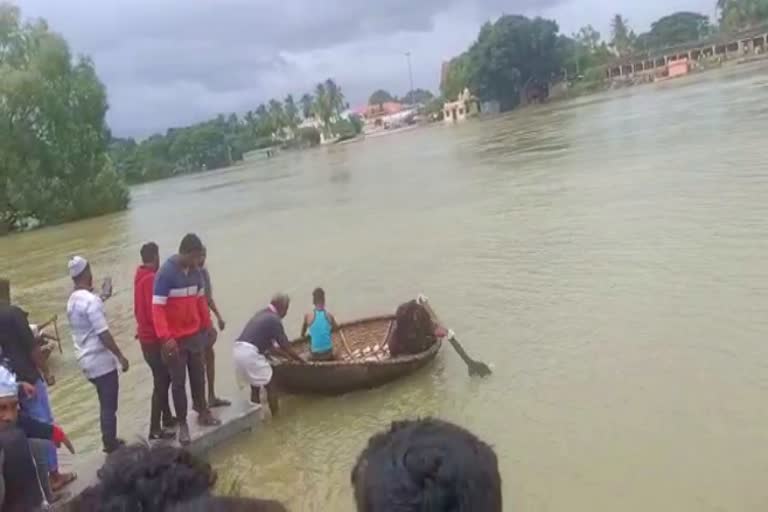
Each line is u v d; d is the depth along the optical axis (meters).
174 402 8.88
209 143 179.75
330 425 9.75
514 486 7.46
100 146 60.25
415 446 1.96
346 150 118.25
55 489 7.82
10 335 7.35
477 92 141.88
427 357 11.20
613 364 10.03
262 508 2.17
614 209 20.64
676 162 26.95
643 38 173.00
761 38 125.88
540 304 13.34
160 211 55.28
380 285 17.66
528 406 9.30
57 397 12.76
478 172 39.53
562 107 105.69
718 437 7.75
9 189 54.19
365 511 1.93
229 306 18.06
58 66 58.12
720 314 10.98
